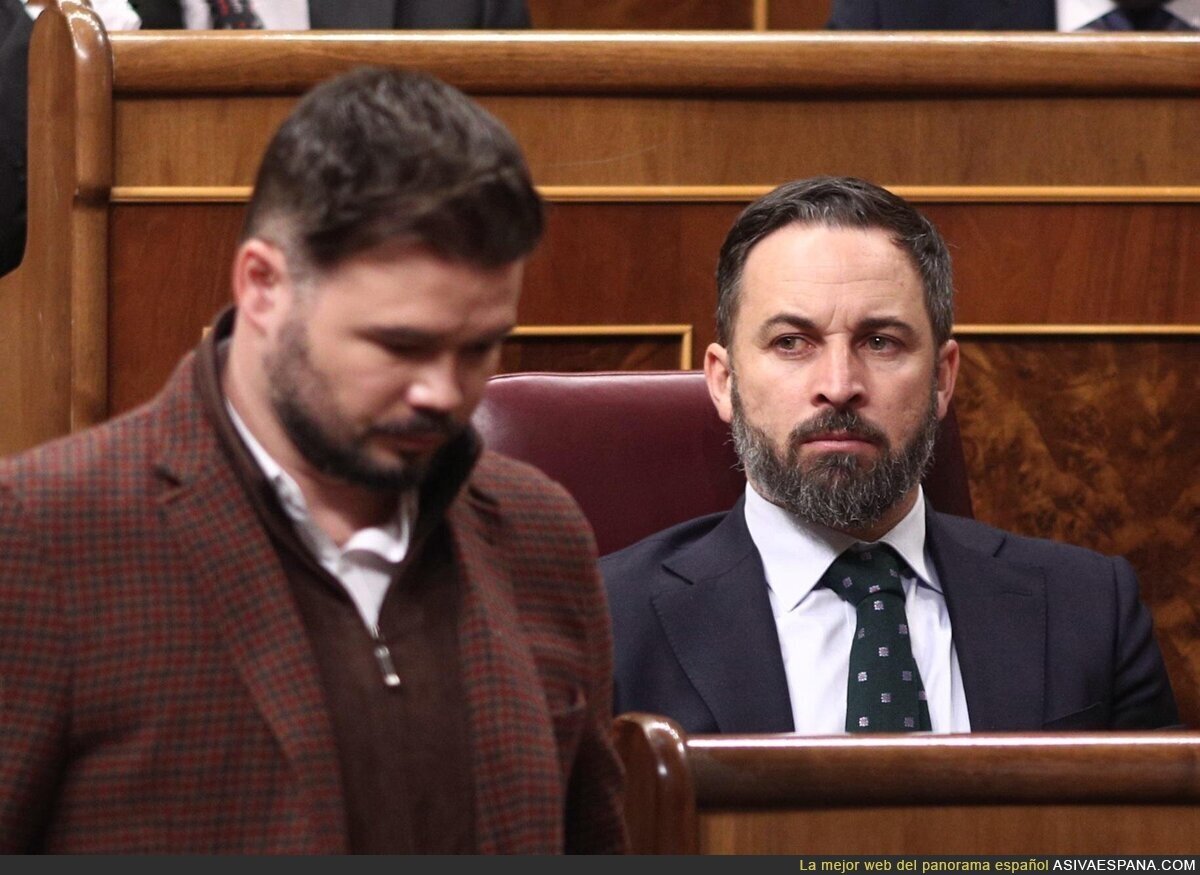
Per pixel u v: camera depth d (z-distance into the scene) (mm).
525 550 3211
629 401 5844
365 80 2832
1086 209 6734
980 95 6695
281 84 6383
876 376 5250
